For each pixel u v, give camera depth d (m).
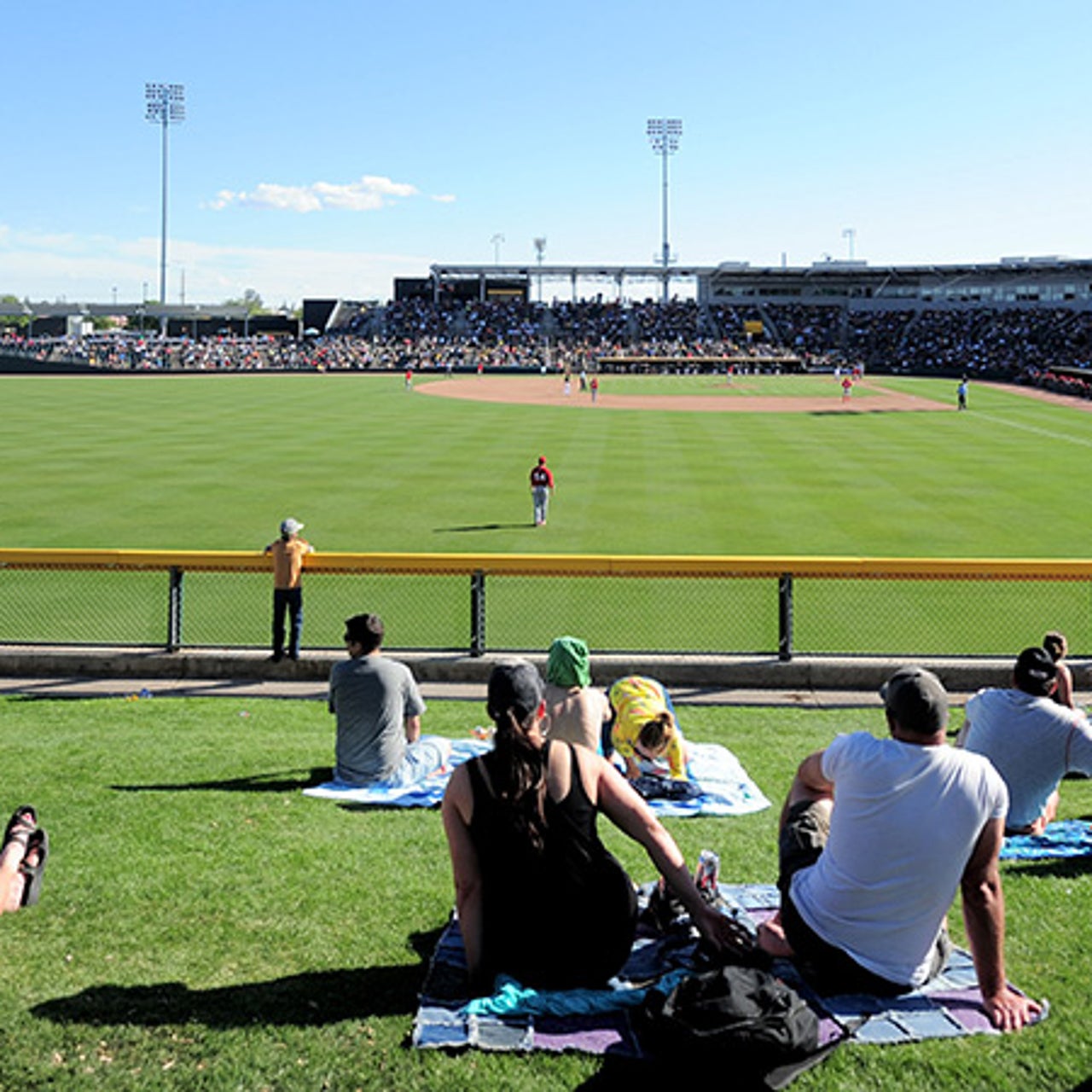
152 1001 4.48
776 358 106.62
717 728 10.21
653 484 32.12
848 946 4.38
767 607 17.62
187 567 12.83
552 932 4.29
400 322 128.75
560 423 52.59
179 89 114.38
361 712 7.89
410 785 7.88
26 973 4.72
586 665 6.83
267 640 15.94
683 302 129.38
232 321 159.12
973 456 39.09
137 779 7.93
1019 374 87.50
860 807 4.34
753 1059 3.70
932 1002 4.40
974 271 115.38
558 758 4.29
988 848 4.26
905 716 4.32
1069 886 5.75
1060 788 8.23
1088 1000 4.47
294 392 76.19
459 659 12.45
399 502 28.66
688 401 68.12
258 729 10.05
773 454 39.84
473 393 75.44
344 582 19.61
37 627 16.61
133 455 38.50
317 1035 4.21
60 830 6.61
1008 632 16.16
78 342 126.81
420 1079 3.90
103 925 5.23
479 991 4.42
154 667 12.67
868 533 24.50
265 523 25.47
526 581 19.61
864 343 115.75
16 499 28.62
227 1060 4.04
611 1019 4.25
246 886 5.74
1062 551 22.56
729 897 5.48
